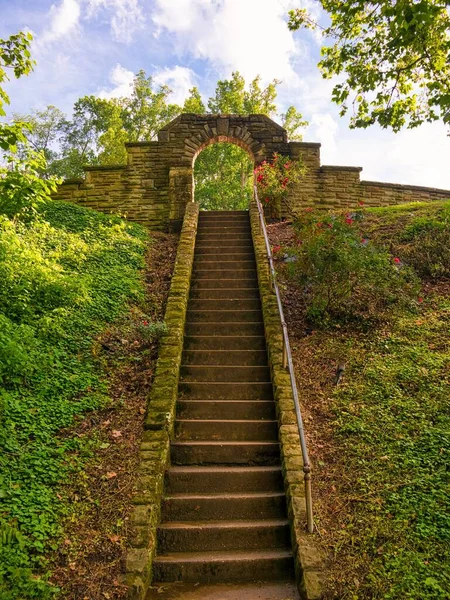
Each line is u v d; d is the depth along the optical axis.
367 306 8.27
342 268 7.88
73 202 15.02
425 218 11.02
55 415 5.74
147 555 4.18
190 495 5.15
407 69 7.54
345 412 6.03
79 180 15.04
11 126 6.18
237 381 6.99
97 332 7.73
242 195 30.33
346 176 15.25
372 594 3.84
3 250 8.03
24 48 6.30
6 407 5.47
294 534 4.50
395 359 6.96
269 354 7.16
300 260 8.18
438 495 4.70
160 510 4.94
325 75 8.57
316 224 8.34
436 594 3.76
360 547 4.29
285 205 14.88
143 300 9.20
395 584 3.89
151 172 14.99
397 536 4.34
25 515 4.30
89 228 12.17
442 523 4.40
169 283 10.02
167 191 14.91
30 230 10.55
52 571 3.94
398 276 8.77
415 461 5.15
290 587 4.23
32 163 7.48
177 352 7.10
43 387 6.14
